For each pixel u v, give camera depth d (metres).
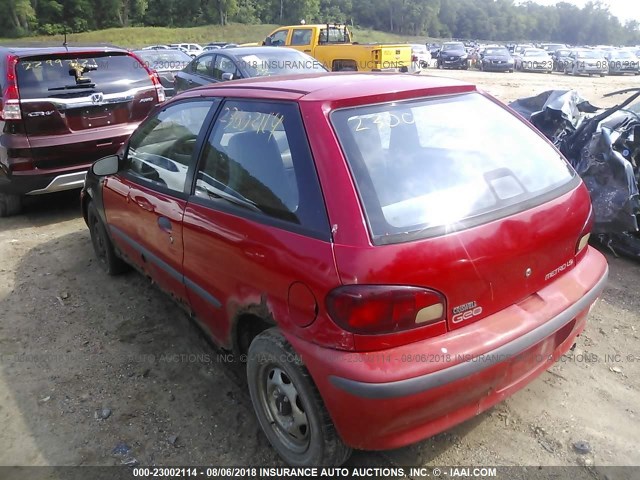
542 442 2.90
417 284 2.23
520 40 128.75
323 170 2.43
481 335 2.39
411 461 2.80
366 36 90.06
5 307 4.46
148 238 3.77
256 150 2.81
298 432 2.67
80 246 5.71
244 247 2.70
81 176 6.32
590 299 2.85
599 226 5.25
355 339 2.22
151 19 93.94
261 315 2.70
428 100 2.89
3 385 3.49
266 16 97.12
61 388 3.45
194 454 2.90
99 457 2.89
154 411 3.22
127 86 6.64
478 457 2.82
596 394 3.27
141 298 4.56
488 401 2.52
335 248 2.27
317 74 3.40
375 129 2.61
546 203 2.75
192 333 4.03
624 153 5.40
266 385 2.81
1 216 6.73
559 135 6.19
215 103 3.27
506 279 2.50
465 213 2.48
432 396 2.27
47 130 6.11
